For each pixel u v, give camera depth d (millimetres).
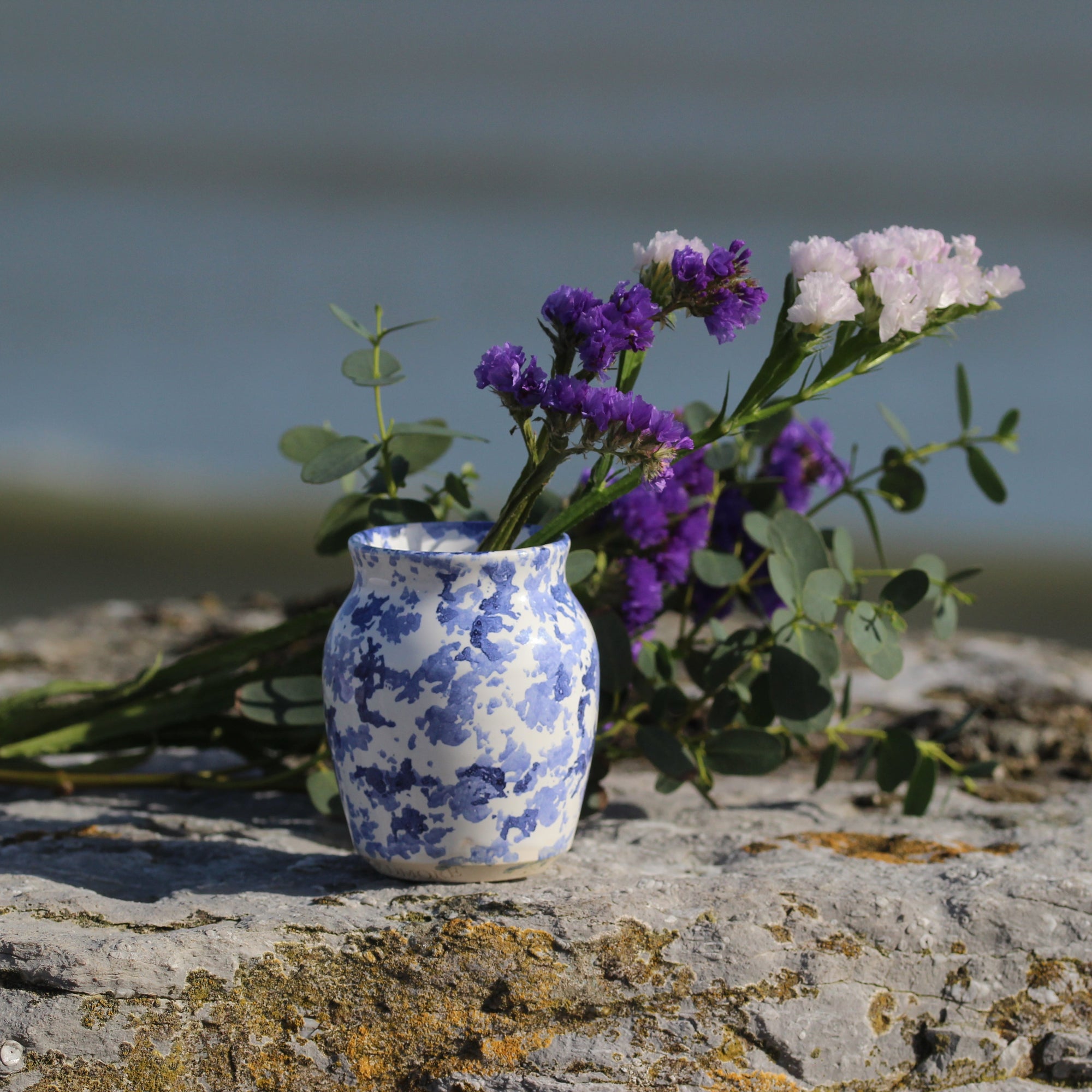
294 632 1459
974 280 1326
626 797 1489
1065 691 1650
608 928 1316
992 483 1476
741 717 1475
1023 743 1563
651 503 1426
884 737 1455
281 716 1437
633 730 1522
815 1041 1309
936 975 1327
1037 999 1327
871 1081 1312
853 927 1330
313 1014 1302
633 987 1311
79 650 1755
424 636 1311
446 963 1307
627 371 1328
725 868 1383
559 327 1310
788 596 1406
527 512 1326
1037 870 1376
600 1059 1300
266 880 1361
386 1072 1298
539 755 1319
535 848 1330
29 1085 1286
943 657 1785
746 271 1315
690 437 1315
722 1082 1299
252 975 1303
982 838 1430
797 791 1510
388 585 1322
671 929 1321
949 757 1553
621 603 1431
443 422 1447
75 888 1351
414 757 1314
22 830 1422
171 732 1497
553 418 1298
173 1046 1294
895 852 1407
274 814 1469
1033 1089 1312
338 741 1328
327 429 1476
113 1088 1289
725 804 1486
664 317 1321
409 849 1327
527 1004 1306
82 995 1295
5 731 1472
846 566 1459
